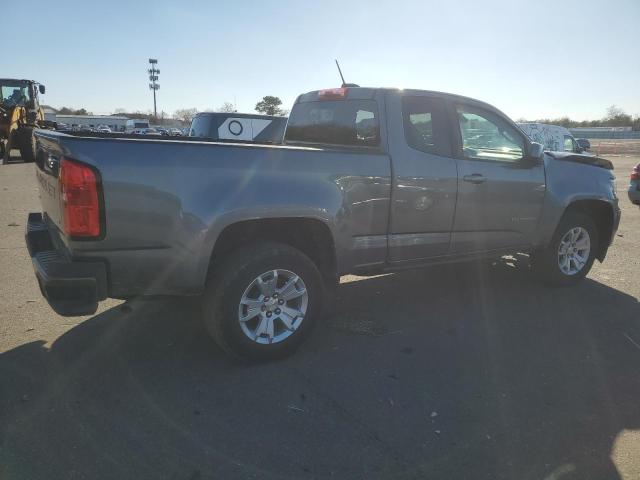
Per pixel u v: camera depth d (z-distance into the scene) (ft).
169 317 15.07
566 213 18.10
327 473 8.57
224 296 11.53
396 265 14.28
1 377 11.41
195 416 10.11
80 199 9.98
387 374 11.98
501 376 11.98
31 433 9.42
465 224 15.31
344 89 15.12
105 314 15.21
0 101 73.97
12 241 23.97
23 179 50.47
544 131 60.39
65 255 10.64
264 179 11.61
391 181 13.56
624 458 9.07
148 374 11.73
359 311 16.05
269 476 8.46
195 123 40.19
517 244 16.83
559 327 14.98
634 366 12.57
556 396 11.12
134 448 9.07
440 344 13.69
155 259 10.74
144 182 10.39
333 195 12.57
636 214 36.37
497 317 15.71
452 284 19.01
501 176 15.78
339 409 10.46
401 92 14.29
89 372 11.75
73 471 8.44
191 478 8.36
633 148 167.12
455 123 15.12
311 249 13.52
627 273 20.86
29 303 15.89
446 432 9.76
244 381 11.50
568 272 18.62
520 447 9.33
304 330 12.71
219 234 11.20
